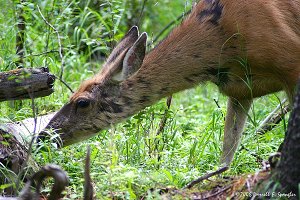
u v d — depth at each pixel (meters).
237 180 9.04
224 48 11.56
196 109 15.49
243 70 11.69
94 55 17.02
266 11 11.34
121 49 11.90
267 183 8.44
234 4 11.46
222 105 14.59
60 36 14.99
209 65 11.70
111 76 11.67
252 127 13.16
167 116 12.09
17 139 10.41
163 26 19.69
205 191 9.16
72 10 15.42
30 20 15.44
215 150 11.98
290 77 11.41
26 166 9.95
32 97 10.38
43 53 13.95
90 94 11.73
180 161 11.23
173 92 11.84
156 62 11.69
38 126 11.64
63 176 8.55
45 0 15.18
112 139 10.46
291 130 8.24
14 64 13.65
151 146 11.64
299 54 11.39
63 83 13.56
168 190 9.47
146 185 9.62
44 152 10.53
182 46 11.66
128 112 11.83
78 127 11.76
